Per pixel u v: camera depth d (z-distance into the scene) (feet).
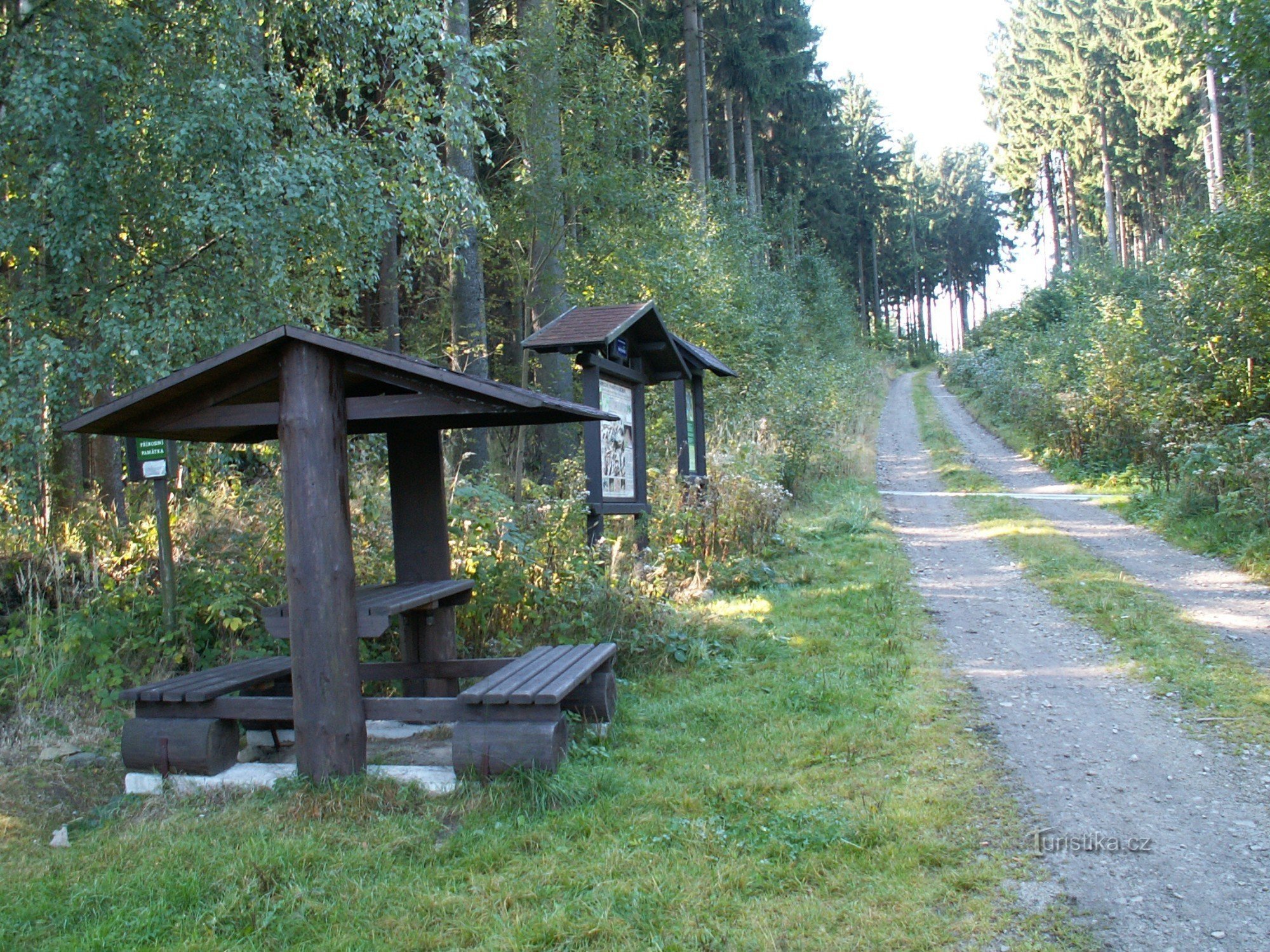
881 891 11.57
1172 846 12.78
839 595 28.89
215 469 26.78
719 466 38.86
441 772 15.25
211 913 11.62
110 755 17.54
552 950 10.57
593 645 19.20
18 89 21.54
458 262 42.86
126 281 24.40
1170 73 97.50
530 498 31.09
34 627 20.02
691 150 80.53
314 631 15.01
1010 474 60.13
